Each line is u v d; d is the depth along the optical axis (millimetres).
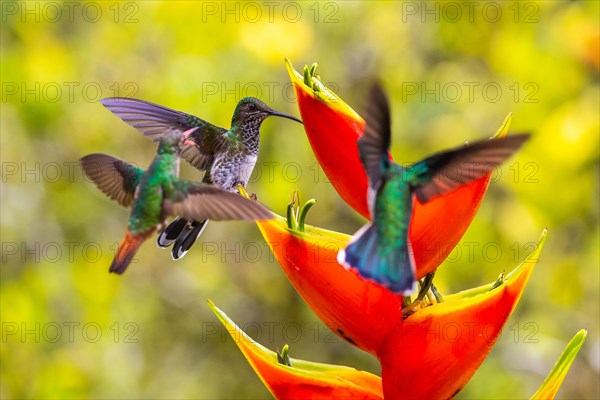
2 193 12016
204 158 6961
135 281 12711
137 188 5527
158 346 12945
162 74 11836
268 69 11875
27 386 11648
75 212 12320
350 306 5066
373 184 4773
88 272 12156
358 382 5254
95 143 12180
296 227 5152
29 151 12102
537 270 11539
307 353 12875
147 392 12633
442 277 11438
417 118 11945
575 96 11117
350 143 5227
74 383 11773
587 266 11391
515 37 11453
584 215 11172
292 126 12008
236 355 13227
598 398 11516
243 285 13094
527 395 11711
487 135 11703
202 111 11594
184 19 11609
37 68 11773
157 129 6879
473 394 11820
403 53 12234
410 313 5129
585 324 11633
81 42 12031
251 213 5066
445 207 5055
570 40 11156
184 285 12930
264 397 13266
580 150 10656
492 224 11508
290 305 13047
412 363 5008
